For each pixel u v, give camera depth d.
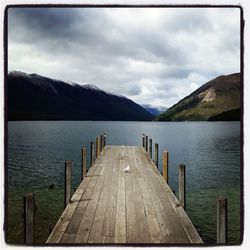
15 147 39.91
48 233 10.87
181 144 47.47
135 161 12.23
